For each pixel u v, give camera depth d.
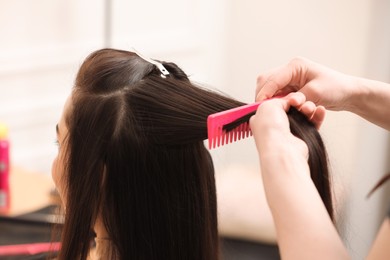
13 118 2.05
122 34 2.21
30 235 1.26
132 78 0.75
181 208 0.79
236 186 1.80
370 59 2.10
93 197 0.77
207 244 0.82
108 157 0.75
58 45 2.07
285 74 0.75
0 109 2.01
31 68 2.03
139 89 0.74
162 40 2.30
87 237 0.79
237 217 1.69
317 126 0.67
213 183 0.83
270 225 1.68
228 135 0.67
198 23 2.36
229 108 0.73
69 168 0.78
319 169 0.64
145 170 0.75
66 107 0.79
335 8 2.14
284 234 0.48
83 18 2.09
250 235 1.69
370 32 2.08
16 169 1.67
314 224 0.48
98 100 0.75
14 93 2.03
